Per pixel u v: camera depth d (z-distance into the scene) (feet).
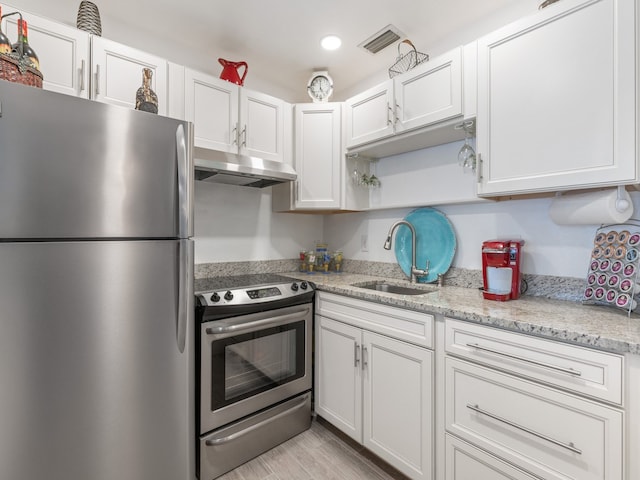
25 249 3.11
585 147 3.77
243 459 5.48
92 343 3.48
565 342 3.30
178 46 6.72
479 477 3.96
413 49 6.32
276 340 6.01
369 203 7.87
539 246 5.16
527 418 3.55
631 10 3.47
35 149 3.14
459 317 4.17
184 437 4.17
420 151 6.84
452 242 6.32
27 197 3.10
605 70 3.63
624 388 2.94
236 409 5.40
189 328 4.17
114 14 5.84
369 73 7.88
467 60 5.04
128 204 3.68
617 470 2.97
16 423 3.11
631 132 3.47
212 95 6.18
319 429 6.55
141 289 3.78
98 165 3.49
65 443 3.35
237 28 6.23
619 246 4.22
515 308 4.25
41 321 3.20
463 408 4.15
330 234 9.15
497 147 4.57
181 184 4.06
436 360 4.48
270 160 6.79
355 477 5.17
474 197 5.91
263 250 8.13
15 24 4.30
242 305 5.37
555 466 3.34
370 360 5.41
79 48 4.77
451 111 5.18
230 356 5.37
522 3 5.36
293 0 5.47
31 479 3.18
